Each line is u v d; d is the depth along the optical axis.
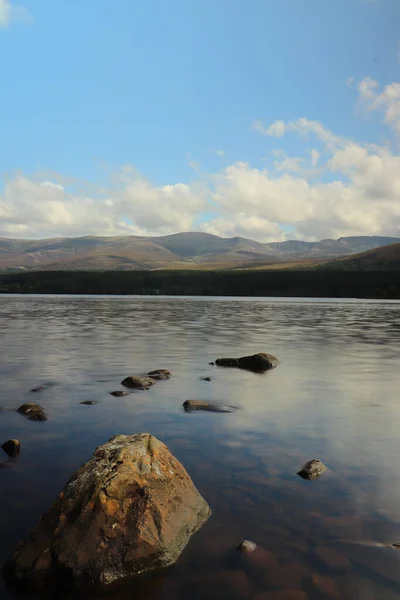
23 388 13.17
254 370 16.84
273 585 4.57
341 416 10.58
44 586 4.71
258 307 71.44
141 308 64.31
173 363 18.20
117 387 13.42
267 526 5.59
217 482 6.80
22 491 6.37
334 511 5.94
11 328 32.94
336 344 25.25
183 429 9.38
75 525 5.18
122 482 5.53
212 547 5.22
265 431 9.34
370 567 4.80
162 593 4.55
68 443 8.38
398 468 7.43
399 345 24.91
